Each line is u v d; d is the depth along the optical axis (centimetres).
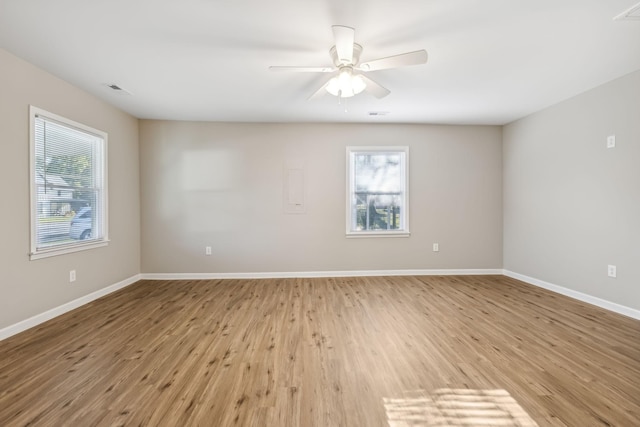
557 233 418
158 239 496
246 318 325
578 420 170
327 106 428
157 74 326
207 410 179
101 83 349
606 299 353
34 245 305
